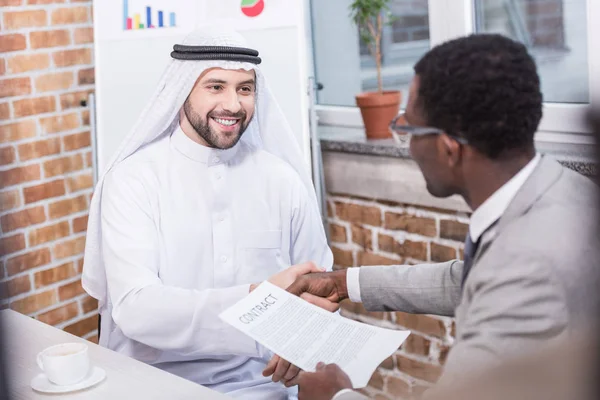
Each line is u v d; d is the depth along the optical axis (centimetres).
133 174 159
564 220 91
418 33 250
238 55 157
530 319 89
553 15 215
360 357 116
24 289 254
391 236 246
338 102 280
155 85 238
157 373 123
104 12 242
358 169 250
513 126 96
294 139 175
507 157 98
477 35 100
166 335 142
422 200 234
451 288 133
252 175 169
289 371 134
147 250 153
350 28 268
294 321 124
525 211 95
